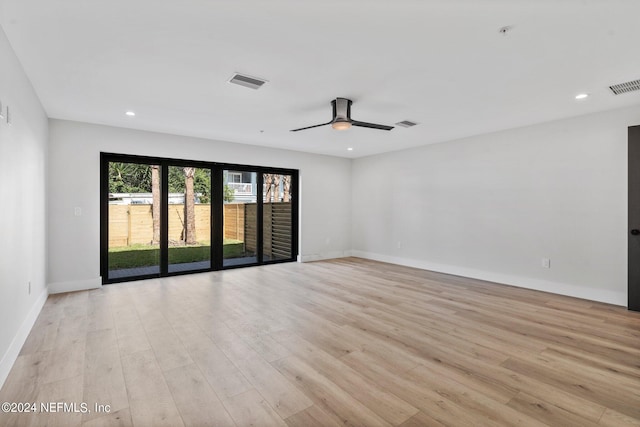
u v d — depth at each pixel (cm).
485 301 394
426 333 293
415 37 228
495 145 497
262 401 190
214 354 249
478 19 205
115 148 464
